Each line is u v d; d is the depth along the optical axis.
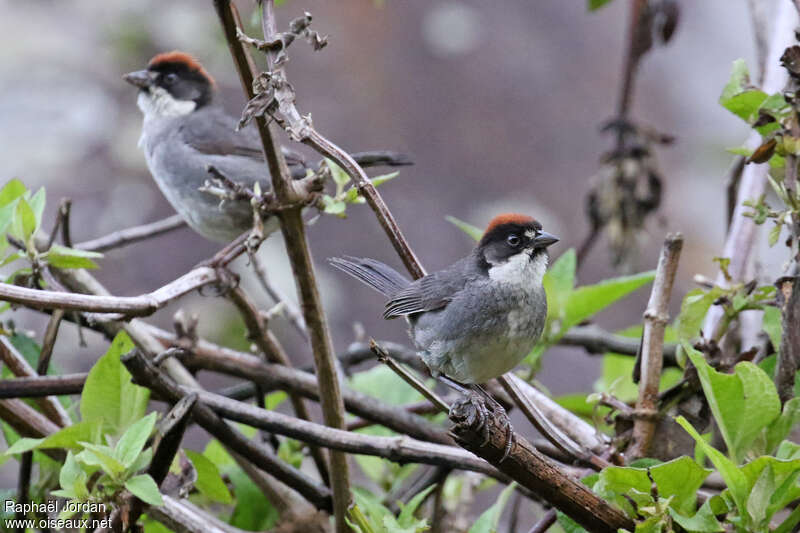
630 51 10.06
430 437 7.68
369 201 6.37
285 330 15.25
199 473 7.01
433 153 19.06
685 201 19.06
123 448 6.06
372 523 6.30
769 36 9.19
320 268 17.53
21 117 15.85
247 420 6.95
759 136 8.05
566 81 19.70
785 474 5.57
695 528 5.51
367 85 19.30
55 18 15.77
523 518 12.09
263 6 6.22
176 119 12.09
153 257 16.53
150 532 7.39
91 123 16.05
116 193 16.42
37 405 7.79
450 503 7.90
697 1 20.17
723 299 7.05
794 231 6.41
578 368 16.83
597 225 10.14
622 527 5.73
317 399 8.18
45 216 16.12
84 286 8.12
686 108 19.72
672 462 5.54
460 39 19.67
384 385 8.67
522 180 19.22
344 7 19.52
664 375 8.59
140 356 6.57
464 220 18.75
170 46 14.42
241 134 11.88
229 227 11.63
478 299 7.99
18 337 8.35
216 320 14.10
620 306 18.34
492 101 19.58
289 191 6.64
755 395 6.05
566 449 6.80
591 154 19.34
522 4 20.12
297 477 7.20
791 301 6.45
